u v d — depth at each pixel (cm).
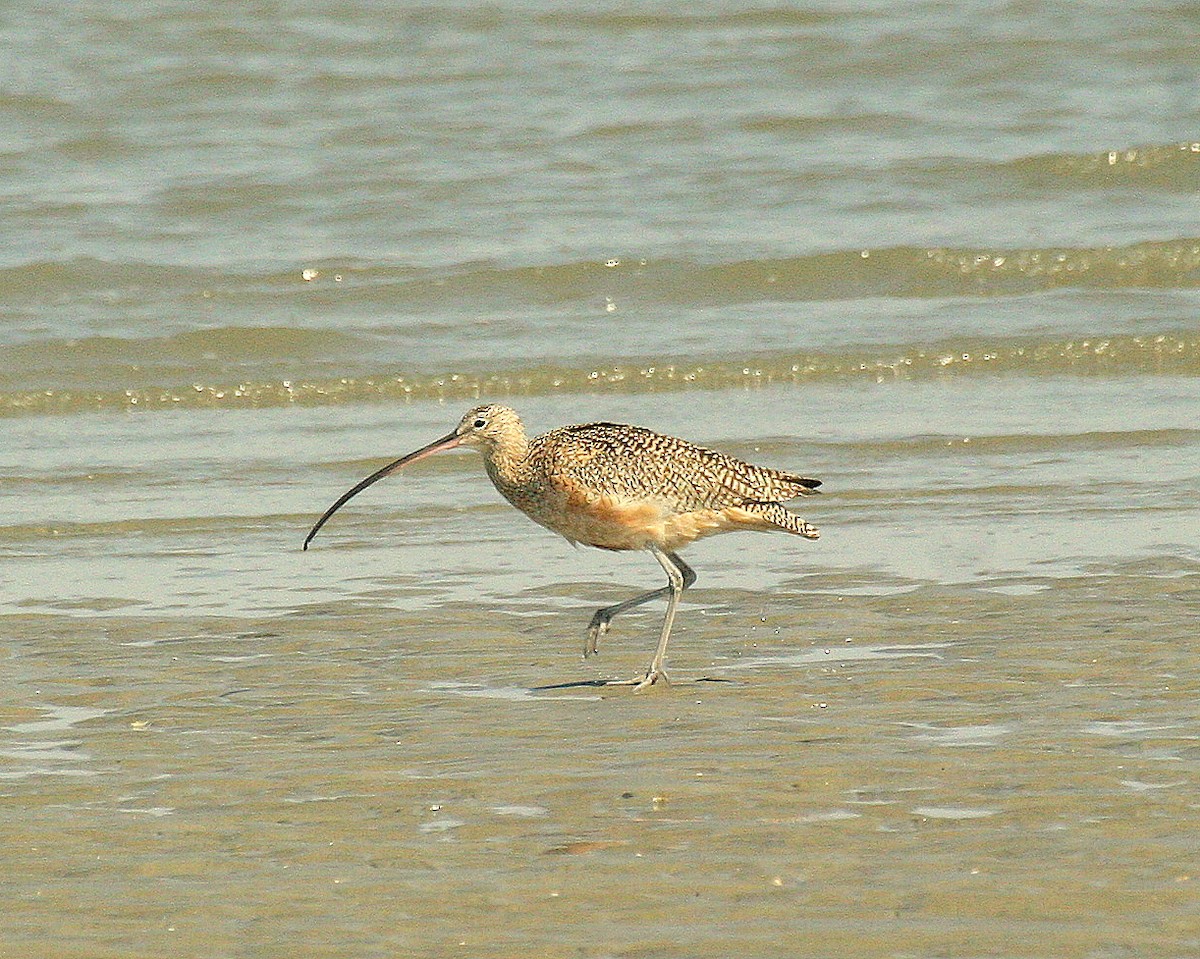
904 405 1956
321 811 909
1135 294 2373
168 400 2022
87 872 837
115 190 2722
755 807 901
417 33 3400
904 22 3453
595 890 806
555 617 1287
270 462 1764
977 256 2461
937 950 742
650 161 2872
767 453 1769
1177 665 1124
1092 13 3459
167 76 3155
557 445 1191
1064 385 2036
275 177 2762
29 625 1269
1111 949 740
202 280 2398
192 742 1020
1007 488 1623
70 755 1000
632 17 3469
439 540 1506
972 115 3078
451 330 2250
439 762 978
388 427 1912
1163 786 915
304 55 3288
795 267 2439
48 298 2330
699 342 2191
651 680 1118
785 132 3003
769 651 1190
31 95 3039
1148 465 1697
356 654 1197
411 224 2619
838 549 1452
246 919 785
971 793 912
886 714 1045
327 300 2353
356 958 749
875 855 838
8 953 756
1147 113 3069
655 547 1180
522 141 2933
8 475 1711
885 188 2773
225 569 1420
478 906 793
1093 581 1334
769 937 757
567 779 946
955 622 1239
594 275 2430
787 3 3519
